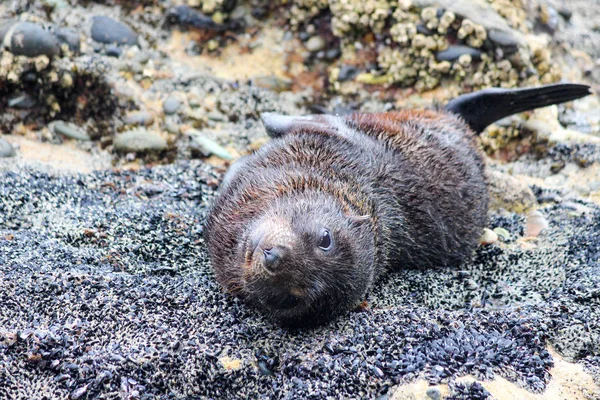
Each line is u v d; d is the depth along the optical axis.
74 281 11.34
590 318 11.55
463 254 14.30
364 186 13.22
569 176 17.44
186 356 10.25
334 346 10.73
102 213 13.70
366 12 18.45
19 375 9.80
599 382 10.48
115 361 9.99
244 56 19.00
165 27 18.75
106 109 17.19
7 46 16.50
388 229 13.34
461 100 16.53
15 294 10.96
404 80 18.61
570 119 19.05
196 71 18.31
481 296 13.01
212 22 18.89
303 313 11.22
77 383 9.77
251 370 10.44
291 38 19.20
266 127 14.48
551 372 10.59
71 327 10.45
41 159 16.03
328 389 10.07
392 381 10.11
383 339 10.83
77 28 17.72
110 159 16.75
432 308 12.66
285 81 18.83
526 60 18.39
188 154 17.09
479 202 14.86
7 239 12.62
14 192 14.01
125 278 11.73
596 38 21.05
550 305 12.00
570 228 14.69
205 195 14.92
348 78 18.83
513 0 19.20
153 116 17.28
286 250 10.74
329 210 12.00
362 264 11.79
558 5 21.12
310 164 13.20
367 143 14.05
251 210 12.36
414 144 14.53
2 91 16.66
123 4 18.55
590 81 20.14
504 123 18.16
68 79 16.91
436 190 14.19
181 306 11.35
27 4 17.55
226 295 11.83
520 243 14.61
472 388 9.88
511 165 18.03
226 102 18.06
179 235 13.38
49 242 12.75
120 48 17.78
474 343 10.74
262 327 11.34
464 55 18.20
